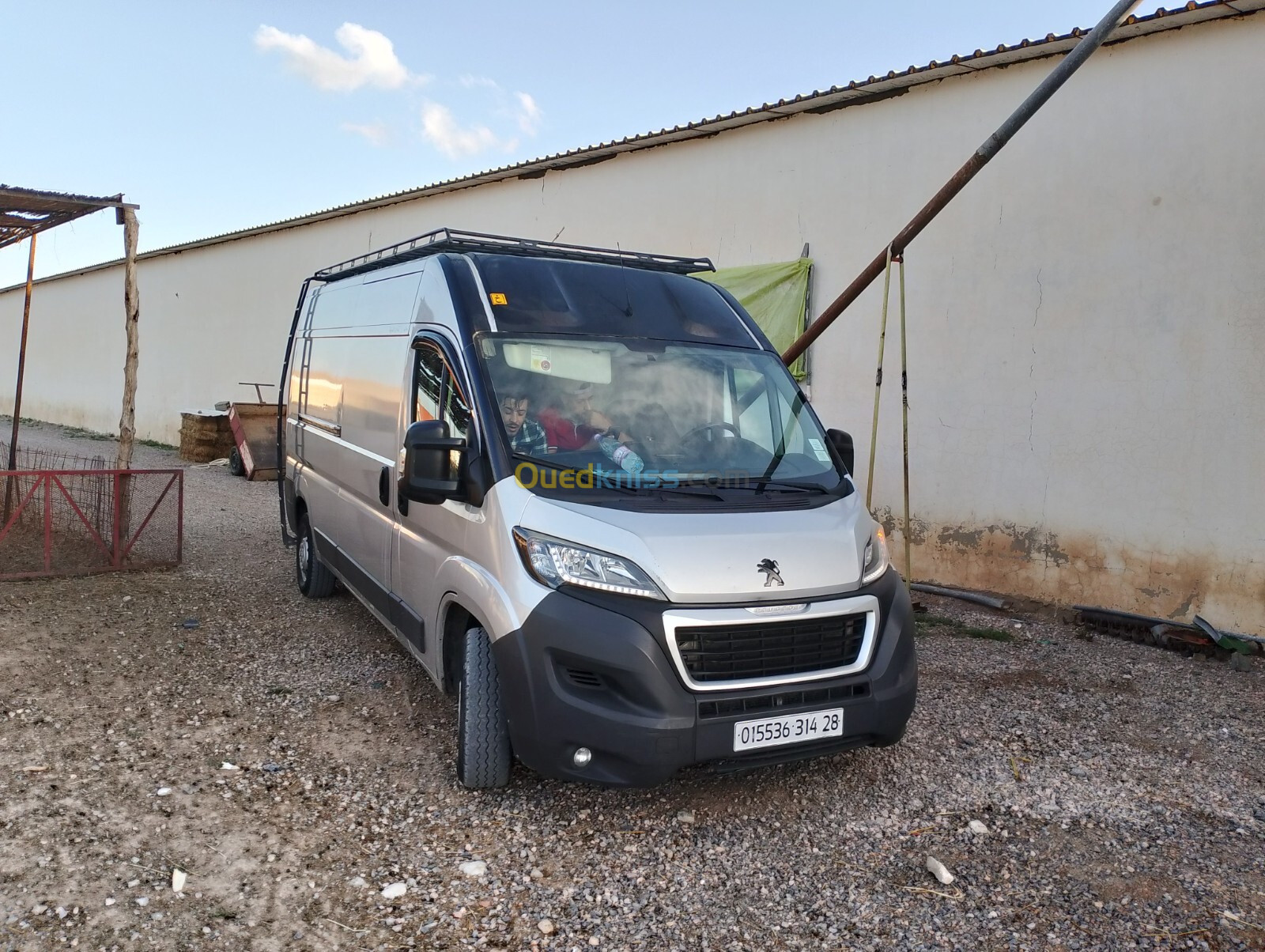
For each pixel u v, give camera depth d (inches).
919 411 332.2
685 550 140.3
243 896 125.7
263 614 265.1
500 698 155.1
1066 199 294.0
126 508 306.7
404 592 191.5
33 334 1122.0
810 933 122.4
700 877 135.3
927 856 142.6
